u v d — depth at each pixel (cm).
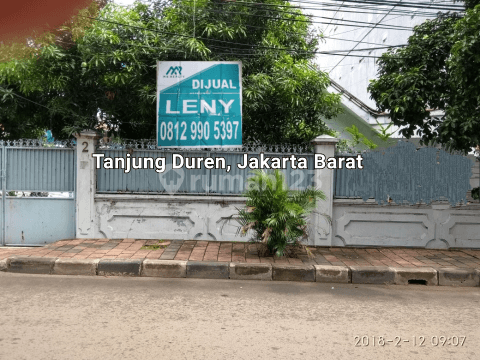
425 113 734
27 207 738
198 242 732
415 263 635
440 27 759
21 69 683
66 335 366
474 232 745
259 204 638
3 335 363
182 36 724
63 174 739
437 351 356
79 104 784
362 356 342
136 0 788
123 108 829
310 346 359
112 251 649
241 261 613
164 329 388
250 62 787
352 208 744
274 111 825
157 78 727
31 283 535
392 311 464
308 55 877
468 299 522
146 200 738
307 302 489
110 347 343
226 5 769
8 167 735
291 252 661
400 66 764
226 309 454
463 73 616
